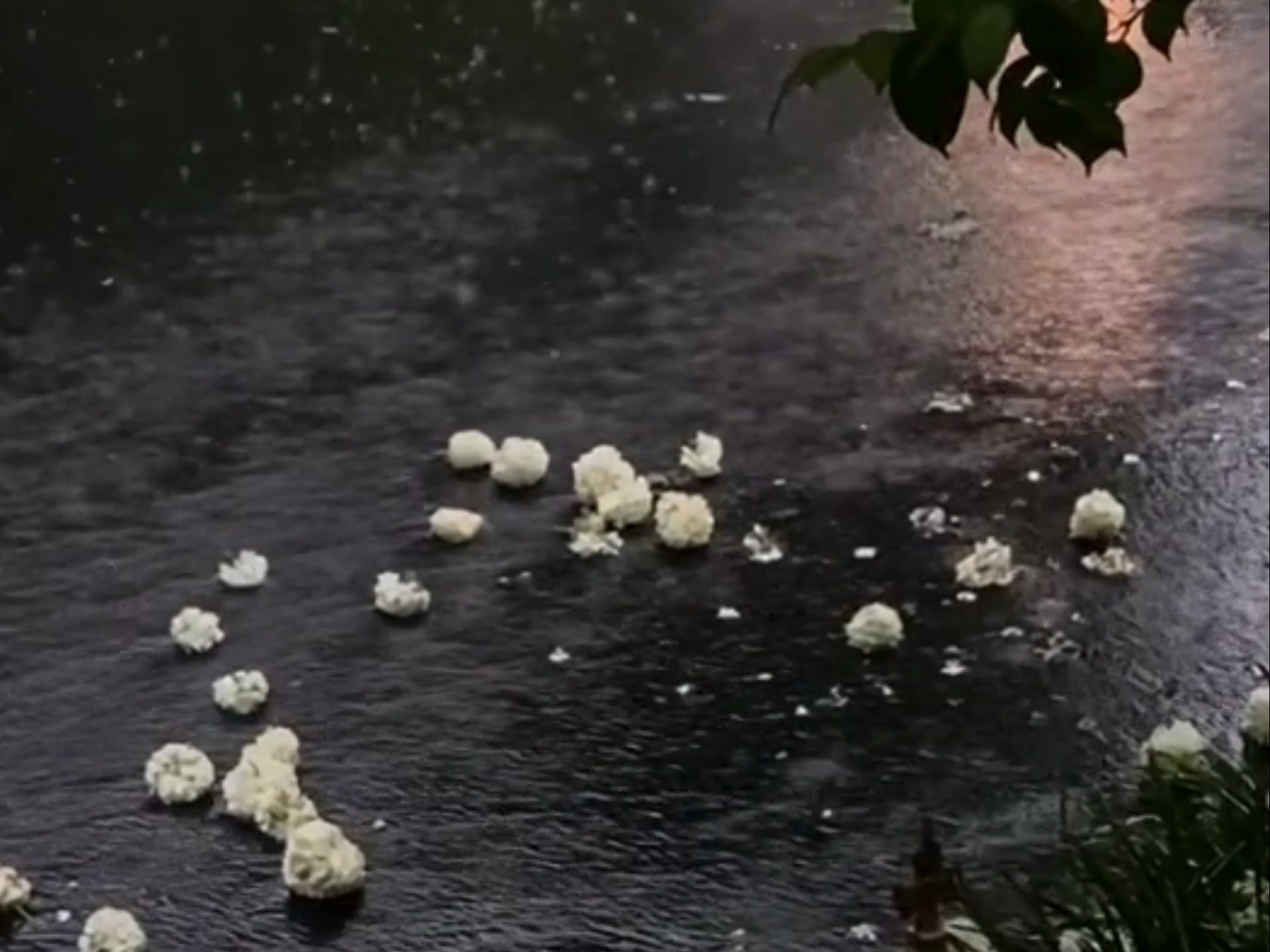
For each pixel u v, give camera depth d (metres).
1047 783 2.51
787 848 2.41
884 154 4.44
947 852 2.37
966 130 4.50
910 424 3.38
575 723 2.64
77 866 2.40
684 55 4.94
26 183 4.23
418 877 2.37
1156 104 4.64
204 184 4.27
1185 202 4.22
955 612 2.86
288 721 2.65
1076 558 2.99
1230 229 4.10
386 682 2.73
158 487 3.20
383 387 3.51
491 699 2.69
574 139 4.52
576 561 3.00
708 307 3.79
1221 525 3.08
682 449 3.31
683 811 2.48
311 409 3.44
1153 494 3.17
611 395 3.50
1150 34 1.28
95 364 3.57
